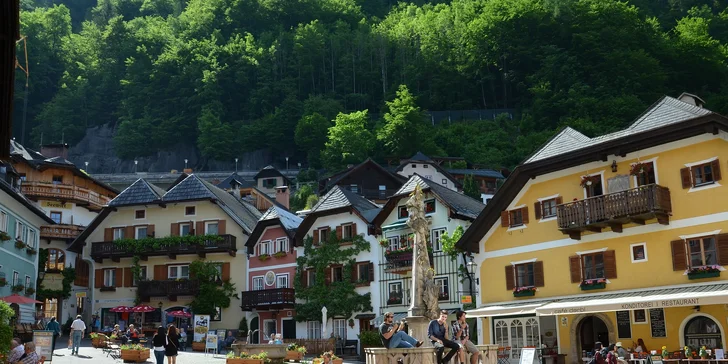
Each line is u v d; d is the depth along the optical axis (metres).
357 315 50.34
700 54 136.62
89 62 165.75
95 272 59.72
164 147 145.12
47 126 146.25
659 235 31.91
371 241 50.81
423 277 21.05
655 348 31.08
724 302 26.72
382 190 90.75
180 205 59.44
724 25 154.75
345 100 154.88
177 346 27.27
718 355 27.66
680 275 30.86
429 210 48.16
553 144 37.16
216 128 141.25
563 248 35.44
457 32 162.38
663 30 157.12
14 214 42.66
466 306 44.62
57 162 64.50
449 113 147.12
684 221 31.11
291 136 143.12
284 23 182.50
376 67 163.50
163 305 57.44
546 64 141.88
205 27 177.38
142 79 157.25
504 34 153.50
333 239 52.53
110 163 144.38
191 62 156.12
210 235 57.19
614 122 122.31
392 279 49.16
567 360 34.28
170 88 151.88
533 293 36.28
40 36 162.75
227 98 155.25
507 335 37.41
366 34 171.25
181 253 57.53
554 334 35.38
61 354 34.00
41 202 61.34
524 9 152.75
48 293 57.72
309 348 47.03
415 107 131.25
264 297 53.91
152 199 59.56
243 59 158.50
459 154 126.44
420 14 180.12
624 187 33.19
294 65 161.00
